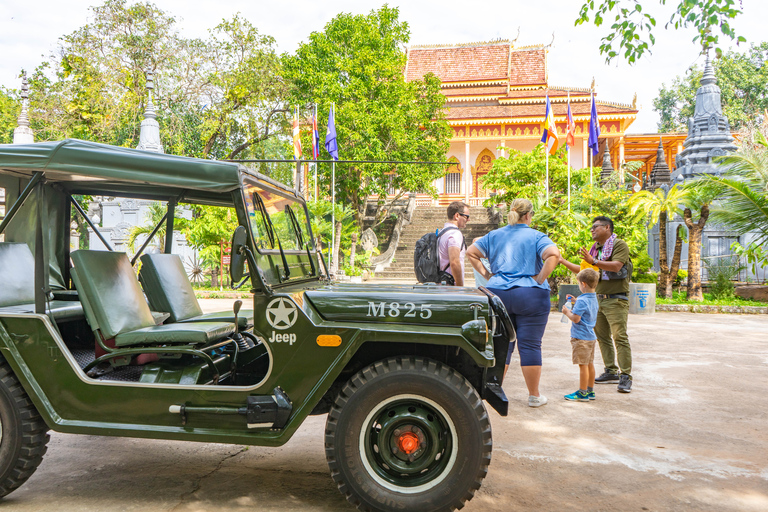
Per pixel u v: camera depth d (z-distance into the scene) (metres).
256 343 4.11
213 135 32.22
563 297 13.29
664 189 19.50
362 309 3.08
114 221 19.95
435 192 27.06
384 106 23.86
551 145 17.39
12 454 3.14
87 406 3.14
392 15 25.58
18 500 3.23
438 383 2.96
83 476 3.61
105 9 28.22
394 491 2.96
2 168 3.31
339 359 3.02
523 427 4.62
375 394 2.98
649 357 7.72
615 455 3.99
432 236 5.80
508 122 33.94
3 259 3.76
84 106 28.27
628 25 6.32
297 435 4.52
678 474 3.65
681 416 4.94
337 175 25.08
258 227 3.40
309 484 3.50
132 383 3.12
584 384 5.41
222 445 4.26
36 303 3.23
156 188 4.38
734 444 4.23
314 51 24.73
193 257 20.42
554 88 37.31
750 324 11.45
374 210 30.97
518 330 5.07
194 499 3.26
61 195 4.42
